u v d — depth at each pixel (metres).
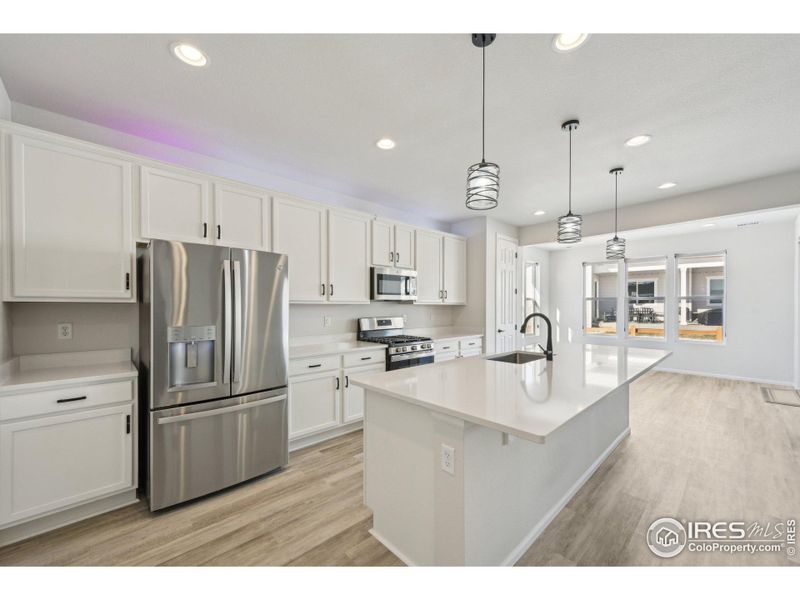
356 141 2.69
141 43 1.66
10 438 1.71
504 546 1.63
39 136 1.94
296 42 1.65
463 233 5.26
